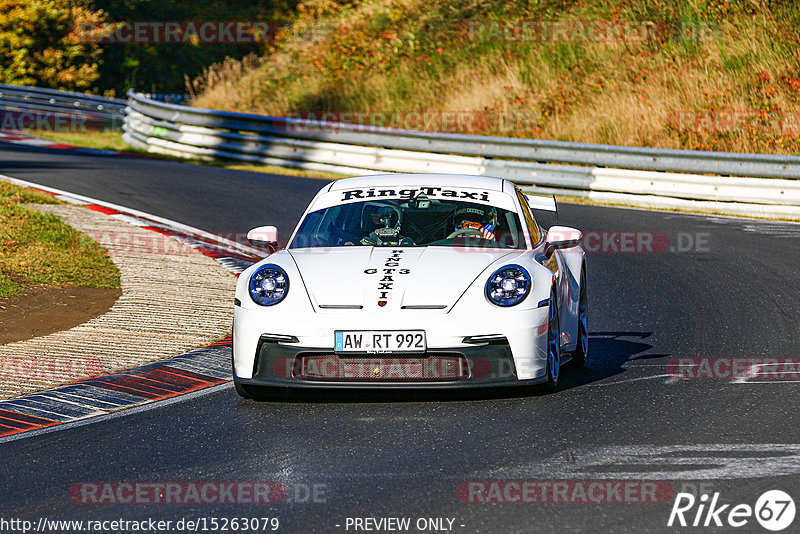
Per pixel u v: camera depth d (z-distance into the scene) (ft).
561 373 83.61
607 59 286.05
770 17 281.13
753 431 63.72
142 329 99.04
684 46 280.51
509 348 70.08
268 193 203.41
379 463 58.49
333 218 83.82
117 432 67.46
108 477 57.62
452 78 302.25
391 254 76.74
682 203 200.44
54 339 94.79
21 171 220.64
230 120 269.85
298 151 254.68
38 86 426.10
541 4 326.65
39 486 56.39
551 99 271.49
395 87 305.12
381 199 85.51
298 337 70.38
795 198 187.62
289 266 75.20
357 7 406.82
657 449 60.13
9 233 137.08
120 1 469.16
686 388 75.92
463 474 55.98
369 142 244.42
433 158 232.94
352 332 69.56
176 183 213.87
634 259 143.95
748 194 193.57
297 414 70.49
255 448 62.54
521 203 86.48
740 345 92.12
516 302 70.95
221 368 85.87
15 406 74.59
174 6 480.23
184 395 77.30
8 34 420.36
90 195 192.13
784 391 74.18
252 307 72.74
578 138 253.85
